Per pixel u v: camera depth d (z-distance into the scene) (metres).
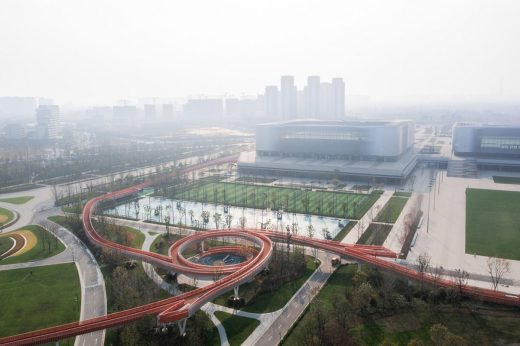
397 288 153.88
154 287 162.62
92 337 132.12
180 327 129.75
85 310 147.12
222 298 153.88
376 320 133.38
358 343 118.81
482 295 142.88
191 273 161.25
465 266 173.12
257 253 187.12
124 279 161.00
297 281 165.00
